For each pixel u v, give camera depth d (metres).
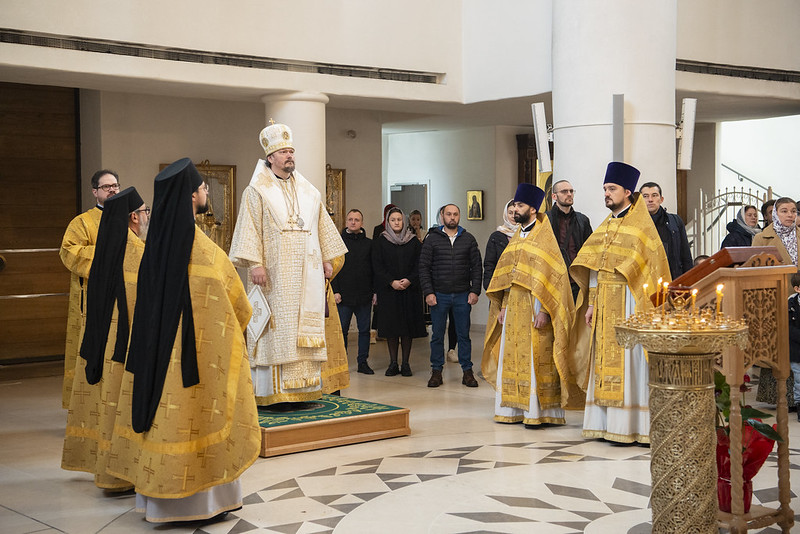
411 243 10.15
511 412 7.45
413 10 10.83
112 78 9.04
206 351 4.79
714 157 14.92
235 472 4.77
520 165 14.68
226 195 12.20
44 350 11.34
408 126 14.67
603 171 8.97
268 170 7.08
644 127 8.97
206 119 12.00
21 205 11.12
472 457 6.34
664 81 9.08
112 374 5.14
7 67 8.41
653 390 3.97
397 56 10.73
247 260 6.87
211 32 9.44
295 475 5.90
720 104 12.41
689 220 15.14
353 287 10.13
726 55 11.35
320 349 7.06
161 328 4.72
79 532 4.81
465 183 15.04
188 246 4.78
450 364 10.98
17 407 8.45
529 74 10.62
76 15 8.63
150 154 11.53
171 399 4.68
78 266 6.57
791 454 6.25
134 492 5.56
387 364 11.00
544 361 7.25
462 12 11.20
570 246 7.95
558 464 6.13
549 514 5.03
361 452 6.53
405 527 4.83
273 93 10.08
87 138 11.40
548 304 7.12
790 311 7.45
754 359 4.30
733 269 4.17
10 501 5.40
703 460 3.89
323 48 10.17
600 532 4.71
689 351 3.85
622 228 6.76
